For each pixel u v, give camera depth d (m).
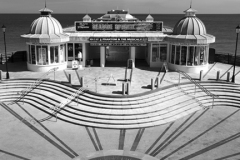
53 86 26.77
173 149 17.64
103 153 16.86
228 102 25.47
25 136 19.17
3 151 17.22
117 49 44.97
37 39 30.50
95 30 35.00
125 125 20.69
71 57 34.50
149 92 24.30
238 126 21.03
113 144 18.22
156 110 22.36
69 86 26.00
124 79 28.73
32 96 25.80
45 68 31.69
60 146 17.91
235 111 23.86
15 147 17.72
